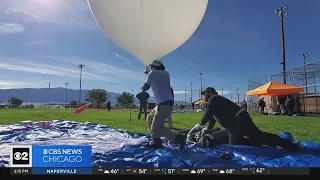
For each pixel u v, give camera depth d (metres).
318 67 18.09
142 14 3.61
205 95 4.31
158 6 3.58
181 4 3.65
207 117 4.04
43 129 6.34
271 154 3.44
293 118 13.55
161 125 3.83
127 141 4.64
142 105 11.96
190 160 3.09
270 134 3.86
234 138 3.93
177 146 3.98
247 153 3.42
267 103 21.97
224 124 4.02
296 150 3.64
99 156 3.29
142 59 4.04
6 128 6.23
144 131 7.02
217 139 3.95
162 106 3.84
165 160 2.99
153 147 3.83
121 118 13.32
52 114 18.11
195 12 3.82
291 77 21.06
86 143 4.40
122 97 57.69
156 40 3.81
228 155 3.15
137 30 3.73
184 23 3.79
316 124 9.46
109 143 4.42
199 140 4.04
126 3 3.58
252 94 19.27
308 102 21.20
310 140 5.37
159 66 3.99
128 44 3.90
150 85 3.93
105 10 3.69
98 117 14.37
